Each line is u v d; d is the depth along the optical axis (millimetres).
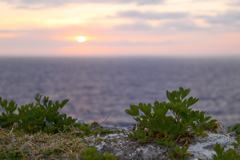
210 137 3547
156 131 3594
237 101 195875
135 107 3570
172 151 2988
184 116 3461
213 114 140125
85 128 4316
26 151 3219
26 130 4328
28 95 199250
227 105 176375
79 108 161250
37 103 4863
